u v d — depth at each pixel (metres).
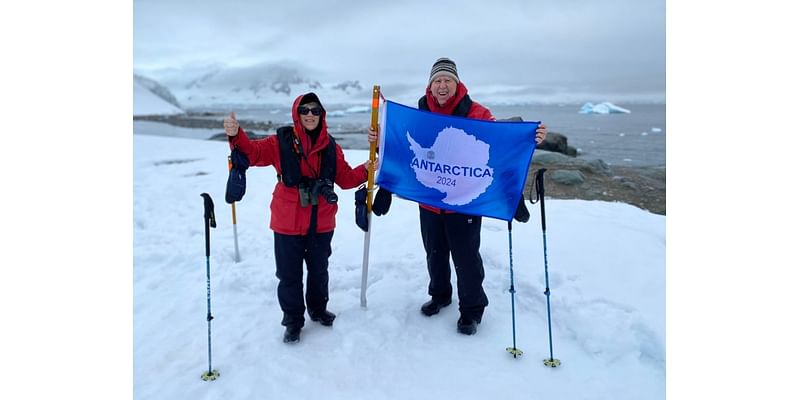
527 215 3.29
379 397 2.74
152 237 5.88
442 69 3.20
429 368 3.01
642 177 8.92
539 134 3.08
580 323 3.42
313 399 2.72
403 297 3.96
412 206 6.76
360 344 3.26
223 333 3.49
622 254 4.38
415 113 3.30
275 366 3.00
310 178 3.18
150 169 10.86
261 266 4.79
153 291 4.32
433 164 3.31
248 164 3.01
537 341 3.32
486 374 2.95
